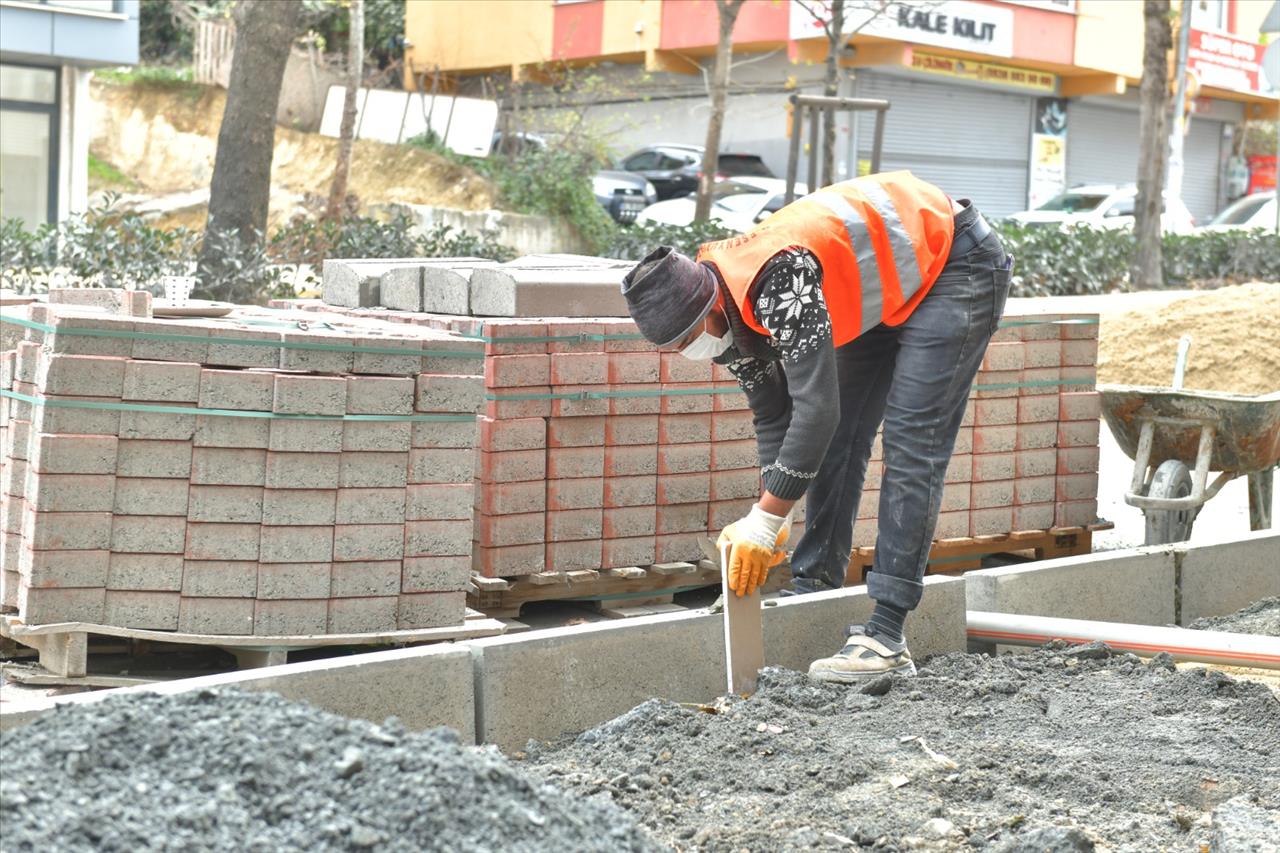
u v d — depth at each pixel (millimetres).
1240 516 9602
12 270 12680
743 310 4457
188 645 5375
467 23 35094
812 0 28594
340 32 36375
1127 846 3605
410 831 2791
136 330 4719
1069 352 7469
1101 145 36812
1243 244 23281
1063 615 6156
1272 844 3406
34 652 5324
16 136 24078
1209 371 12359
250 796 2814
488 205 24578
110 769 2840
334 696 4238
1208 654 5312
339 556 5000
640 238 18875
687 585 6414
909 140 32156
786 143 31375
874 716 4641
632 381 6133
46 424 4660
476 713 4531
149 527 4801
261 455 4871
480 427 5914
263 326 5199
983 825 3709
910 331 4902
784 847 3523
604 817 3113
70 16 23406
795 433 4535
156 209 25578
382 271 7027
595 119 33781
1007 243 20438
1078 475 7543
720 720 4473
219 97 31344
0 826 2584
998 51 31062
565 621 6301
